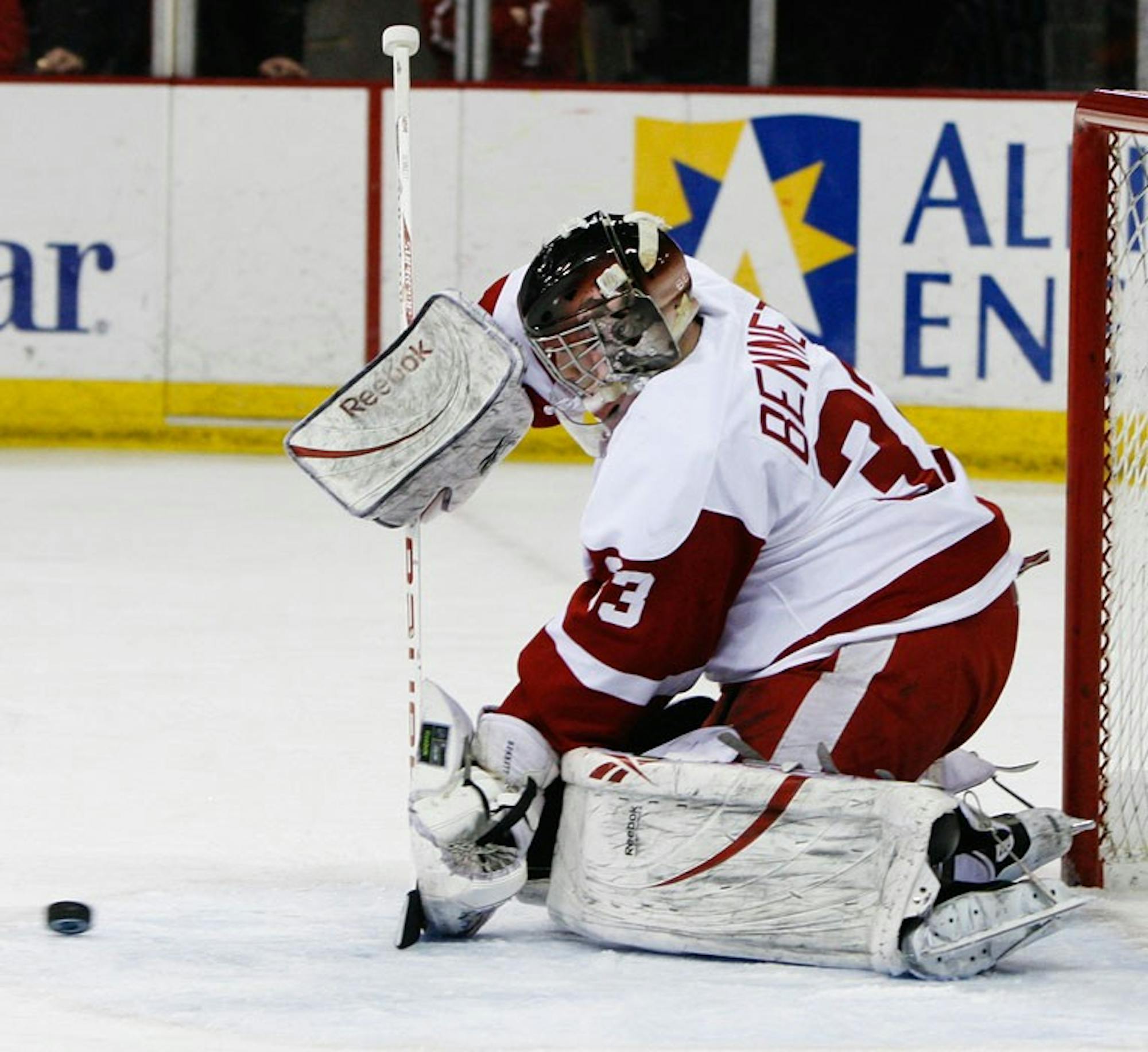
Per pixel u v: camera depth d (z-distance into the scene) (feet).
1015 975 30.40
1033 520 86.58
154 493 91.56
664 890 30.94
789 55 103.30
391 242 102.94
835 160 99.60
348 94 102.68
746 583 32.89
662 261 32.19
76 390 105.19
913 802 29.37
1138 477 37.50
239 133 103.24
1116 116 35.27
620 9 103.71
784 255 100.63
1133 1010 28.43
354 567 74.64
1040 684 55.88
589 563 32.14
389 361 33.40
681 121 100.94
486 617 64.95
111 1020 27.76
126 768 45.93
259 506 88.33
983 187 98.32
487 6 103.71
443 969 30.50
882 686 31.99
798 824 30.22
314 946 31.89
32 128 103.86
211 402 104.53
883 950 29.60
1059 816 33.32
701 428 31.30
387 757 47.26
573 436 35.94
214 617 64.95
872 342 100.01
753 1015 27.89
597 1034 27.04
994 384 98.99
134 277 104.17
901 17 101.86
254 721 50.88
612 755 31.40
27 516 84.79
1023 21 100.53
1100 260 36.99
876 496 32.83
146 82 103.19
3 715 51.26
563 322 32.12
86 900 34.94
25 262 104.47
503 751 32.04
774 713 32.14
